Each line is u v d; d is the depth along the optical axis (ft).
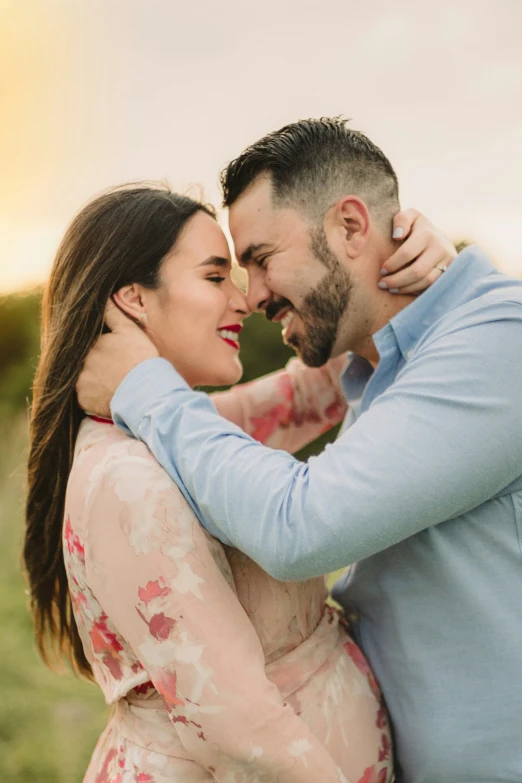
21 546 6.48
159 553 4.68
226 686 4.55
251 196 6.19
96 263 5.59
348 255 6.13
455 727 5.15
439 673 5.21
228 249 6.05
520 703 5.06
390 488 4.65
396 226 6.07
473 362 4.92
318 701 5.17
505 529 5.12
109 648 5.16
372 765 5.29
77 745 11.44
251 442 4.97
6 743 11.50
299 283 6.20
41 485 5.96
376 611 5.57
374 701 5.47
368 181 6.17
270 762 4.54
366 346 6.46
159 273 5.69
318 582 5.68
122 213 5.67
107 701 5.31
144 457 4.96
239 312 6.20
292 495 4.70
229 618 4.73
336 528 4.58
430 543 5.16
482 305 5.21
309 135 6.13
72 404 5.73
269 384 7.55
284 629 5.24
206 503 4.80
